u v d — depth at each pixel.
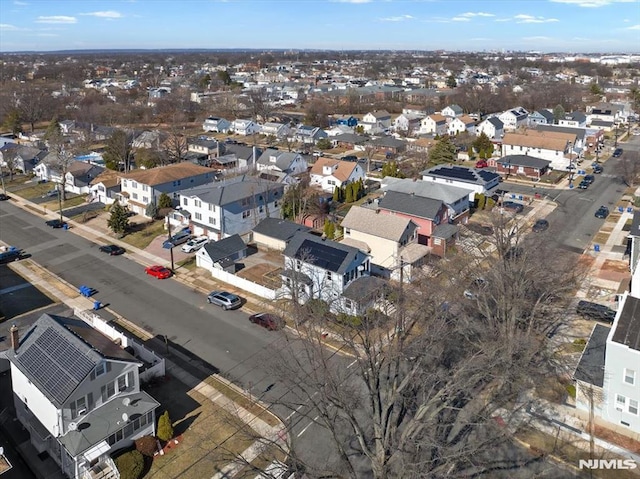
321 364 30.36
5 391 34.25
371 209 54.22
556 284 38.88
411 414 29.92
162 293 47.72
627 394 29.61
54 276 51.53
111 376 29.22
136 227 65.06
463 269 47.66
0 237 62.41
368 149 97.25
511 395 32.41
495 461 27.55
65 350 29.73
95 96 163.25
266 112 149.75
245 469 26.58
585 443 28.98
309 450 28.53
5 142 101.50
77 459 26.19
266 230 58.06
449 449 24.36
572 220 66.44
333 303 41.91
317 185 81.56
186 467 27.72
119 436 28.02
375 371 26.28
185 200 62.53
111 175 78.31
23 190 82.44
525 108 152.62
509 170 88.25
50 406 27.73
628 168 84.94
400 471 23.80
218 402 32.81
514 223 54.00
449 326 37.06
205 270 52.28
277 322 40.94
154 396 33.34
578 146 102.56
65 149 94.00
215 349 38.59
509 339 32.47
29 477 27.28
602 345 34.78
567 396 32.66
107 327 39.06
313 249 45.97
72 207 73.56
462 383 27.44
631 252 51.28
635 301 32.72
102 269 53.06
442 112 141.38
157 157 92.88
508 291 34.78
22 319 43.16
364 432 29.42
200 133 133.38
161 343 39.38
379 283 42.09
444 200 61.44
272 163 88.62
